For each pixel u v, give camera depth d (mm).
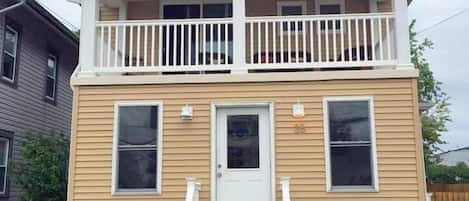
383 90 8367
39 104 13555
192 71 9156
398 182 8094
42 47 13898
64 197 10789
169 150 8422
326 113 8352
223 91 8539
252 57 8711
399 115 8273
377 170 8148
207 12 10883
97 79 8602
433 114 23188
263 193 8367
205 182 8305
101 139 8492
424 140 22125
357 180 8180
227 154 8500
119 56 9852
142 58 10523
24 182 10664
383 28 10016
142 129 8523
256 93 8492
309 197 8133
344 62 8461
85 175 8398
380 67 9086
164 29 10836
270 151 8352
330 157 8250
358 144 8250
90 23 8828
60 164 10898
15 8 11773
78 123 8562
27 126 12812
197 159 8383
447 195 13641
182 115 8383
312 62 8570
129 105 8578
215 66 8586
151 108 8578
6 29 11891
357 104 8383
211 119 8477
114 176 8375
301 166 8242
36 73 13461
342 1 10719
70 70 16031
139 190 8336
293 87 8477
